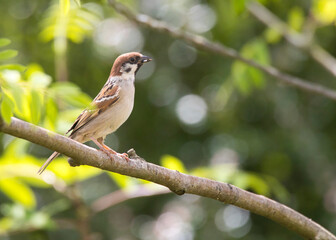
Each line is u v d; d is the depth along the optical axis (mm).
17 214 8406
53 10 9164
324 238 6312
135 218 13531
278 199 12977
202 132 13328
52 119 4922
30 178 7863
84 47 12672
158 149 13281
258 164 12992
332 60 10547
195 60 13555
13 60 12180
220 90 11578
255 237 12602
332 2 9891
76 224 8789
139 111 13250
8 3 12992
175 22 13266
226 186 6035
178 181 5805
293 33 10680
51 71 12594
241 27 12750
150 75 13328
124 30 13477
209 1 13141
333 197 12578
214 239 12492
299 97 12906
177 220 13266
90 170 7996
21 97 4719
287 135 12453
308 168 12375
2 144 11125
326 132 12992
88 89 12930
